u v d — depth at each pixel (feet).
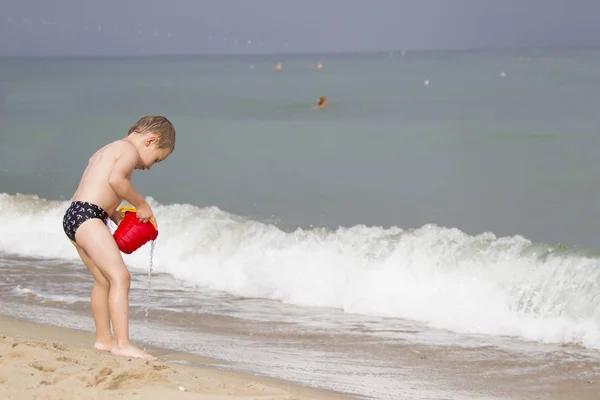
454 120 87.76
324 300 29.73
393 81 173.78
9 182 56.85
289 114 101.35
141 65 366.63
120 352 18.79
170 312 27.81
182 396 14.48
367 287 29.89
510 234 39.99
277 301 30.01
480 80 161.79
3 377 15.17
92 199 19.31
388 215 45.32
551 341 24.43
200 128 87.66
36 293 29.71
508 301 27.27
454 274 29.45
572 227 40.86
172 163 64.75
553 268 28.12
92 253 19.04
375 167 61.36
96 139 81.92
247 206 48.14
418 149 69.31
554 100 106.73
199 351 22.40
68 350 18.30
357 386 19.30
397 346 23.75
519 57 346.74
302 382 19.34
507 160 62.13
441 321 26.73
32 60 520.83
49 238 39.01
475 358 22.47
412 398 18.51
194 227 36.65
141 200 19.54
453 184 53.88
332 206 47.78
